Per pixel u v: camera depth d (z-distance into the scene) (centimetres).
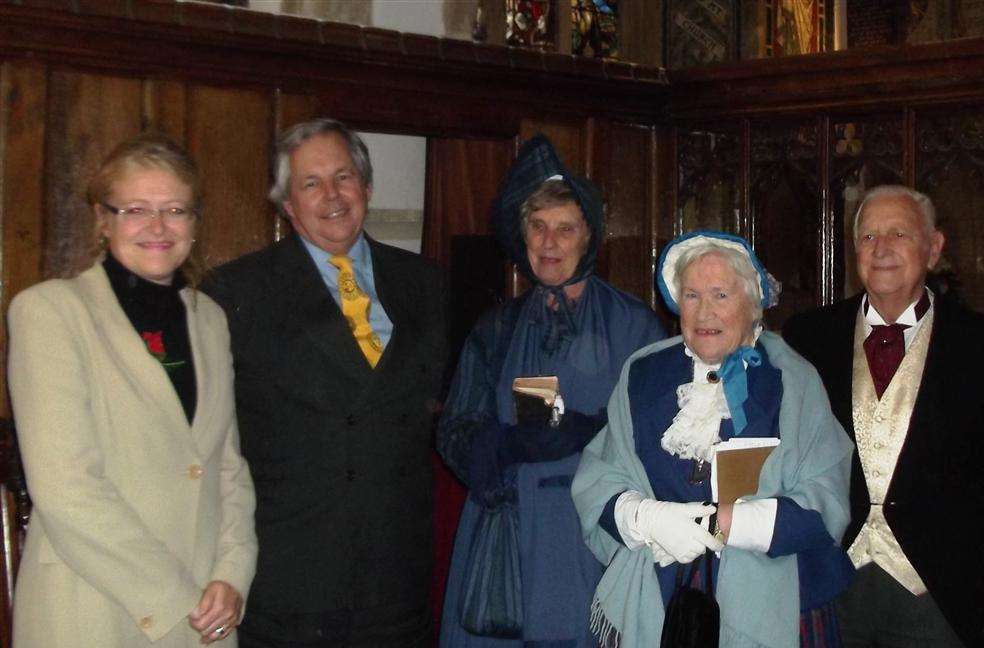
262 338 277
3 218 301
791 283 443
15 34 298
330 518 273
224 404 252
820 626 255
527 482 282
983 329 285
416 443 290
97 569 218
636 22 520
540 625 275
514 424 286
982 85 361
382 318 295
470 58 375
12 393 228
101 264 241
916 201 289
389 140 424
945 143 375
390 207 427
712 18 536
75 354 225
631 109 428
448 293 316
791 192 437
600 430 280
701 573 251
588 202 289
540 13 452
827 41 624
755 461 245
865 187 449
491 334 299
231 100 338
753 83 408
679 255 261
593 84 411
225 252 340
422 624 291
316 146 286
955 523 277
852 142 403
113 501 221
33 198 305
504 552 281
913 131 380
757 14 536
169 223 237
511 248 302
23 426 222
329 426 275
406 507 285
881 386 290
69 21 300
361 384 278
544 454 277
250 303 280
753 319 255
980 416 279
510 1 442
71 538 217
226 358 257
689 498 251
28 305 228
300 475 274
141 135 244
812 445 251
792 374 256
